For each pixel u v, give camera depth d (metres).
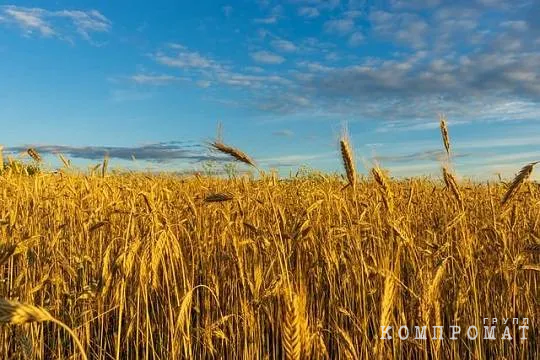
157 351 6.44
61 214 9.70
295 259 6.54
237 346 5.97
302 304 3.28
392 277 4.35
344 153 5.35
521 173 5.23
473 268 6.11
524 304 6.54
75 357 5.84
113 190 10.10
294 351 3.16
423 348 4.82
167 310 6.02
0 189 10.09
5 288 6.86
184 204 9.08
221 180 11.77
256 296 5.55
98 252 8.65
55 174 11.12
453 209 9.16
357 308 6.05
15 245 3.45
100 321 6.61
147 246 5.16
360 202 7.31
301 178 12.30
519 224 7.48
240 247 6.66
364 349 4.92
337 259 6.57
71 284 7.93
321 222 7.68
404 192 10.52
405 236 5.23
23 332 5.92
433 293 4.74
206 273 7.41
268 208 7.73
